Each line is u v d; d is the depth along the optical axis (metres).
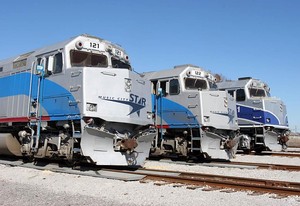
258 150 20.67
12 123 12.35
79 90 9.95
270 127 19.42
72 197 6.87
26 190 7.50
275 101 19.98
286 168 12.46
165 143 15.52
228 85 21.17
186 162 14.74
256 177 10.76
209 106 14.55
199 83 15.50
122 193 7.42
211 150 14.44
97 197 6.97
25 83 11.97
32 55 12.07
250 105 19.89
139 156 11.20
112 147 10.34
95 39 11.27
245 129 20.14
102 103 10.12
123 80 10.67
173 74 15.38
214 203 6.60
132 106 10.80
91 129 9.74
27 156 12.36
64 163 11.79
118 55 11.66
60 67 10.79
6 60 13.79
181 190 7.81
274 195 7.34
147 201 6.68
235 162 14.71
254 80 20.66
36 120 11.21
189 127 14.51
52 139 10.98
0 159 13.70
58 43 11.35
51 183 8.55
